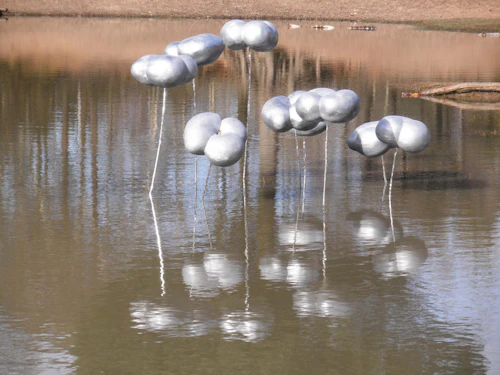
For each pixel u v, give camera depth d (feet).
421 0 175.11
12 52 94.89
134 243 26.25
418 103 59.98
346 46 110.01
